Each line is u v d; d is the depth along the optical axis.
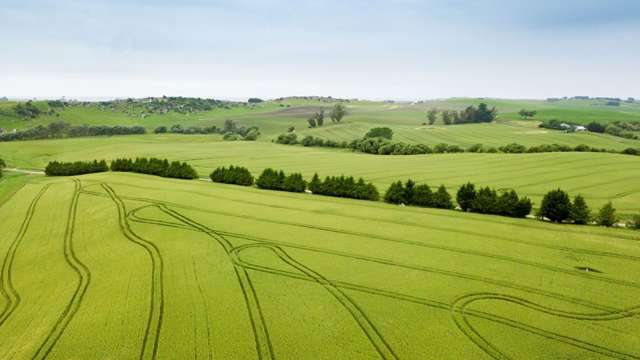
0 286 31.19
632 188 67.75
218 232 39.91
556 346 21.36
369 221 45.94
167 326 22.95
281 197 59.41
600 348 21.27
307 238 38.84
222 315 24.02
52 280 30.95
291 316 23.92
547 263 33.41
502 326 23.16
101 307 25.52
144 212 46.88
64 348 21.39
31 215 49.03
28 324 24.64
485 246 37.50
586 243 38.94
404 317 23.97
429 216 49.19
